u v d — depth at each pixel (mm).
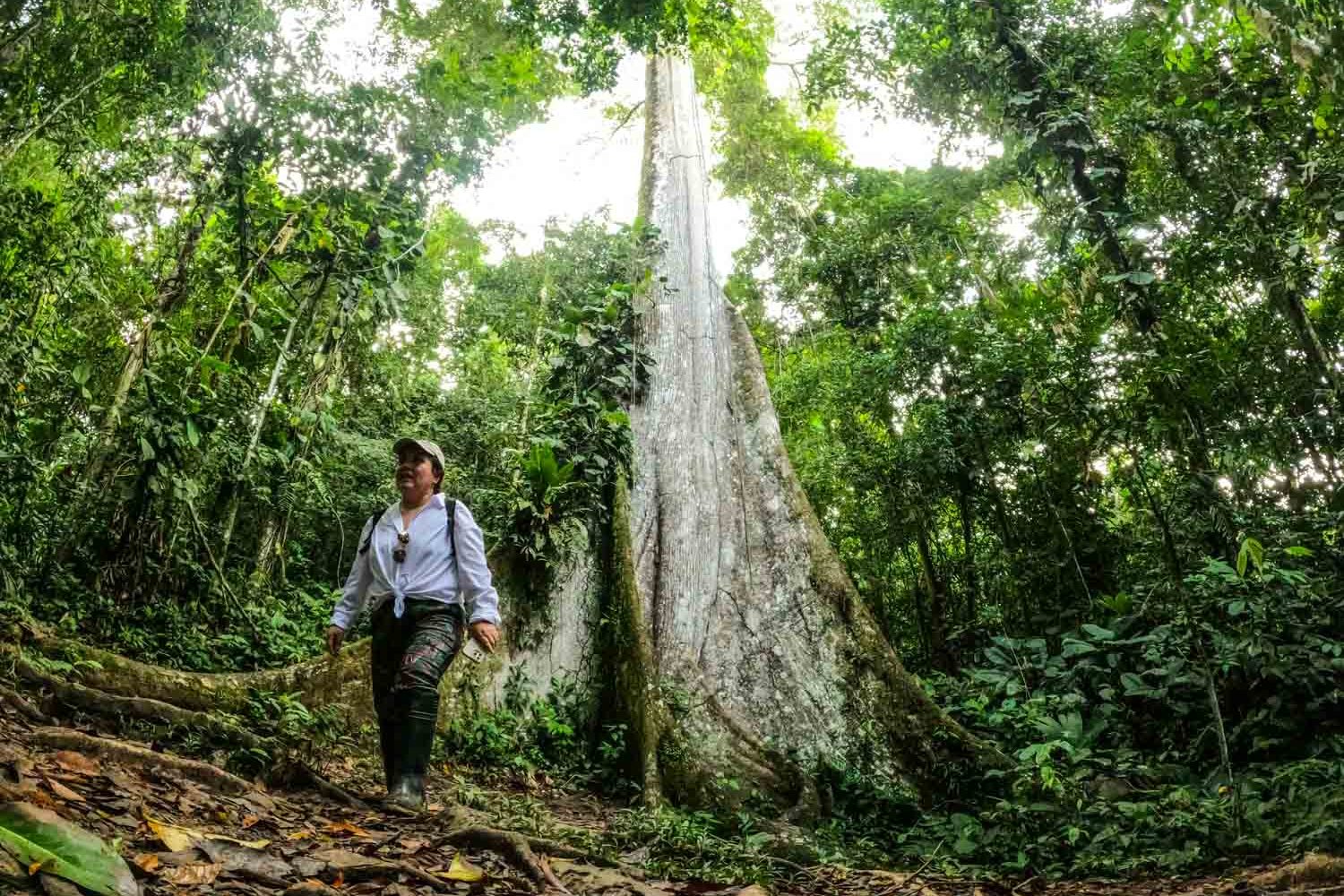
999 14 11125
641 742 7688
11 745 3186
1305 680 7625
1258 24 7688
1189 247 10078
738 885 3855
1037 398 11023
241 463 7527
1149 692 8484
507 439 12938
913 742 8438
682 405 10609
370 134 8852
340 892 2453
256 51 8297
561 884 3221
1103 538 11922
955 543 14250
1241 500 9797
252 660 7203
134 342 7277
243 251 8156
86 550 6766
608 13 10203
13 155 7188
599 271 17094
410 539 4488
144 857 2244
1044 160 11133
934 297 16438
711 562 9727
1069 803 6195
